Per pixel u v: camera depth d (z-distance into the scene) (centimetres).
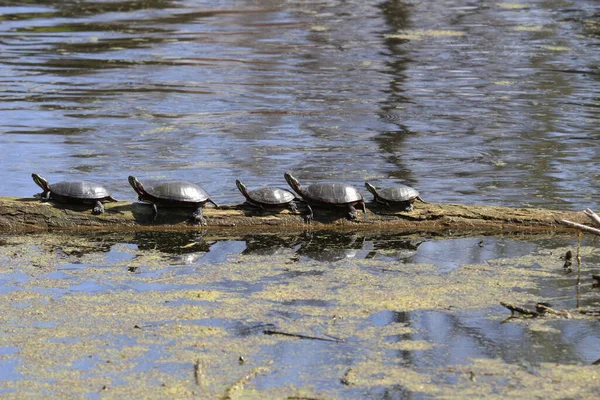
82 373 834
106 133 1938
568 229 1319
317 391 802
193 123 2050
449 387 809
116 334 919
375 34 3312
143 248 1221
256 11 3834
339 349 889
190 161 1719
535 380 821
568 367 847
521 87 2472
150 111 2166
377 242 1270
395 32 3356
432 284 1077
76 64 2723
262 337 915
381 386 812
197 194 1295
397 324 950
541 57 2900
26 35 3188
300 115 2147
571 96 2359
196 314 972
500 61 2838
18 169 1631
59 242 1239
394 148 1847
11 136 1886
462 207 1344
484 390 803
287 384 815
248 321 956
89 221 1288
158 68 2684
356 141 1906
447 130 2009
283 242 1265
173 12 3769
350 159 1752
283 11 3841
